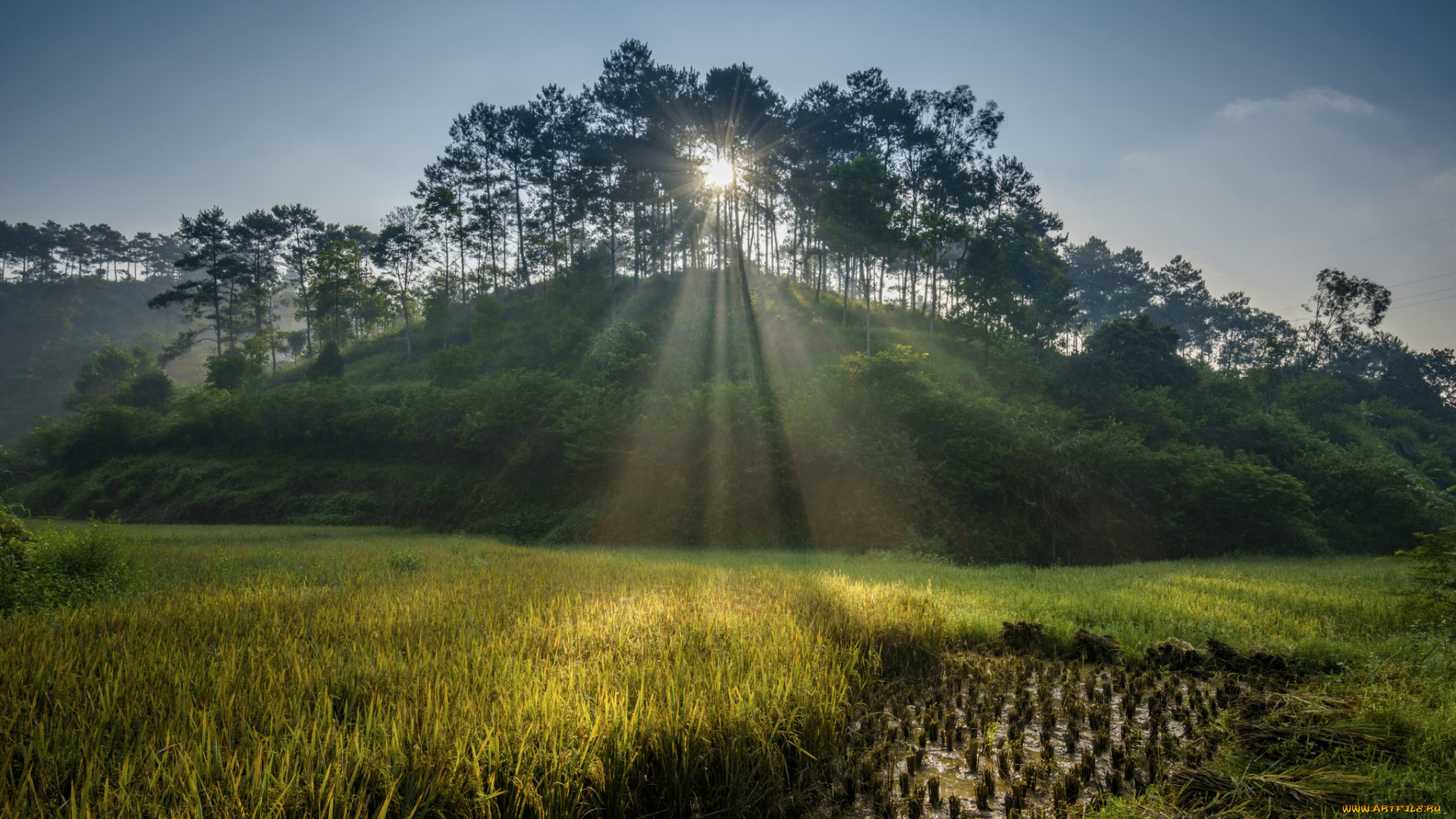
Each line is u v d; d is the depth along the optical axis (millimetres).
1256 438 34469
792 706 4734
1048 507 24047
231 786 3117
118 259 128750
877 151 53156
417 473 32688
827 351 40344
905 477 23547
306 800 3121
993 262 41688
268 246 73312
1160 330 41844
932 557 19938
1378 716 4699
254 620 7133
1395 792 3740
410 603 8234
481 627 6758
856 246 41500
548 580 11070
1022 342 43688
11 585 8633
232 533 24766
